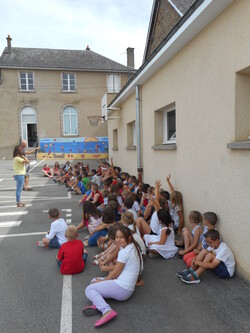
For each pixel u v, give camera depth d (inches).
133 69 986.7
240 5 122.5
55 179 490.0
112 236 124.6
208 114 154.9
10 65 906.7
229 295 117.8
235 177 131.4
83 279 135.8
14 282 133.3
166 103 221.9
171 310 108.4
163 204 180.9
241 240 128.1
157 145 254.5
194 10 143.6
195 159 172.6
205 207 161.8
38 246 180.1
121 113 421.4
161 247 156.9
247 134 133.7
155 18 456.8
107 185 287.4
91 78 967.6
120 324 100.8
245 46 120.9
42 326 100.8
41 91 939.3
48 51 1020.5
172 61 206.1
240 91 130.5
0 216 255.6
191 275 129.4
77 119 965.2
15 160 287.6
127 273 113.7
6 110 923.4
